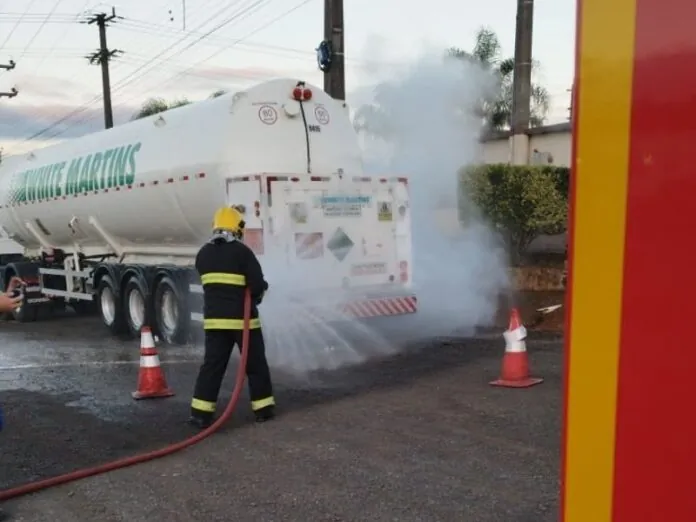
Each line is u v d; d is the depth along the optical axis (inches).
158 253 458.6
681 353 40.5
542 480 185.2
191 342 420.8
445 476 191.3
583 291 45.1
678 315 40.6
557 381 286.2
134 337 476.1
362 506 175.2
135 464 217.0
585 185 44.6
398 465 201.3
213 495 188.5
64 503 189.2
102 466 213.0
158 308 441.1
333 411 260.8
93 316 627.2
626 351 42.9
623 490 43.4
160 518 176.2
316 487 189.3
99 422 266.8
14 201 606.9
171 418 267.3
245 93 370.6
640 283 42.1
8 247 660.7
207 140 372.2
